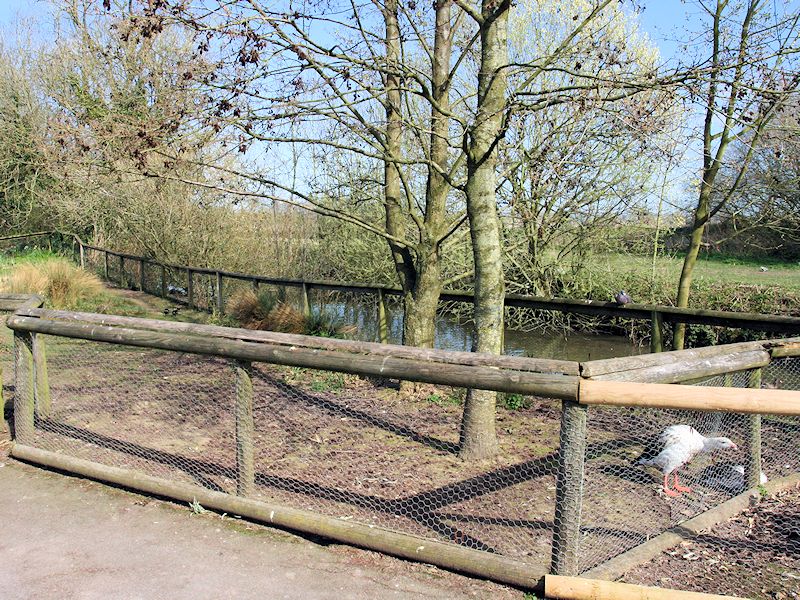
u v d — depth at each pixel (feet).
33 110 72.69
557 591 9.98
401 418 18.80
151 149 17.34
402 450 16.39
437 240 21.62
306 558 11.55
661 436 14.01
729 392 9.31
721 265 49.08
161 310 44.11
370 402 20.47
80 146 18.42
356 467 15.38
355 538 11.73
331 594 10.44
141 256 55.72
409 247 22.25
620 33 32.94
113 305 44.14
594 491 13.80
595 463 14.42
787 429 17.28
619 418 15.33
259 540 12.19
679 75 14.96
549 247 41.55
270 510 12.53
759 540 12.14
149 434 17.72
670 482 14.33
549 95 18.61
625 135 21.99
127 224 57.16
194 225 50.57
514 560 10.61
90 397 21.03
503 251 27.12
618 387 9.66
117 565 11.30
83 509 13.51
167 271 52.19
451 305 44.80
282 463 15.67
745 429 14.29
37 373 17.61
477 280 15.67
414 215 21.54
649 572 10.91
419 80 16.61
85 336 15.14
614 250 41.75
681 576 10.85
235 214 51.06
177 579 10.85
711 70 14.61
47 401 18.01
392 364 11.50
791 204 32.81
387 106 20.76
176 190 49.62
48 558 11.52
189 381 23.21
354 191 32.53
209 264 49.52
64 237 84.28
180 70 17.07
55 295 41.96
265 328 31.81
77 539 12.22
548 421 18.57
